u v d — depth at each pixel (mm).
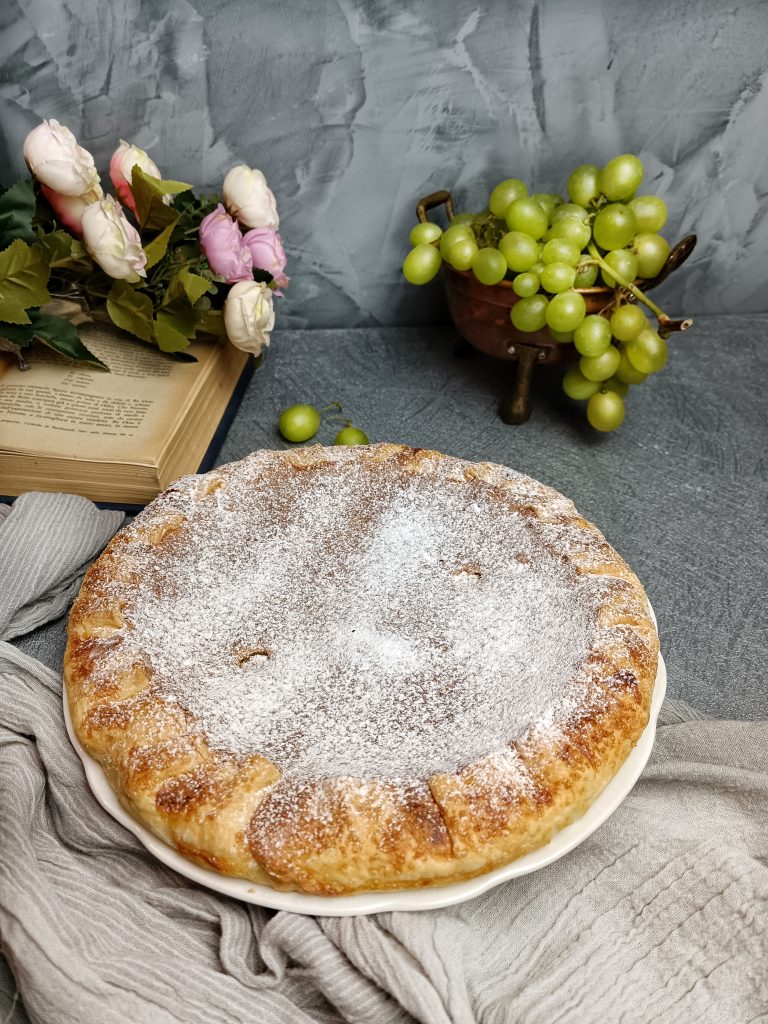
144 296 491
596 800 314
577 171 500
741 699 392
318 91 523
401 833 285
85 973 275
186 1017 274
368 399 565
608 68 521
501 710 329
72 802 326
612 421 512
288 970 294
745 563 456
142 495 455
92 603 365
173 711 323
